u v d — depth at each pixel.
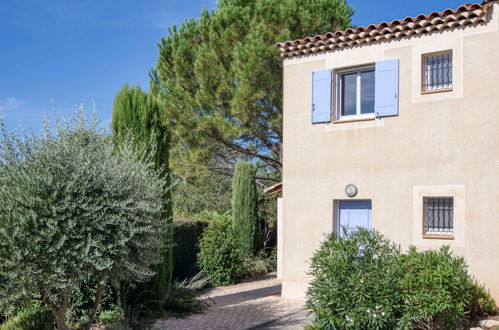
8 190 8.26
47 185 8.43
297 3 22.55
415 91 12.27
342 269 9.37
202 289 17.31
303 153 13.70
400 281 9.21
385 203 12.50
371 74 13.15
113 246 8.70
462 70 11.73
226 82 23.16
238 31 23.16
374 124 12.75
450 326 9.27
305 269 13.54
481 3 11.42
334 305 9.37
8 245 8.07
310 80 13.70
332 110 13.38
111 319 11.17
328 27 22.50
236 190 22.22
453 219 11.75
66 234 8.32
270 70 22.17
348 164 13.05
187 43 24.53
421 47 12.22
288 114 13.97
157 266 12.02
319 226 13.36
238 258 18.58
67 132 9.38
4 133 8.73
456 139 11.74
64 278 8.44
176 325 11.17
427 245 11.92
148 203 9.49
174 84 25.38
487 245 11.28
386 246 9.72
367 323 9.09
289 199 13.85
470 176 11.54
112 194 8.88
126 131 11.95
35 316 9.97
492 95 11.39
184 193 25.97
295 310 12.41
